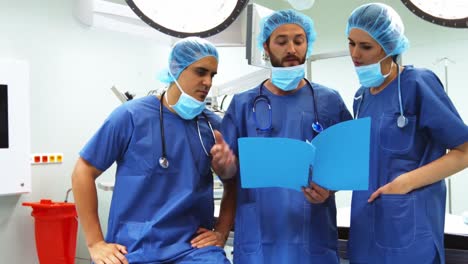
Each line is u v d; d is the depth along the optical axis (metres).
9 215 2.43
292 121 1.39
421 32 3.38
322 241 1.33
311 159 1.12
